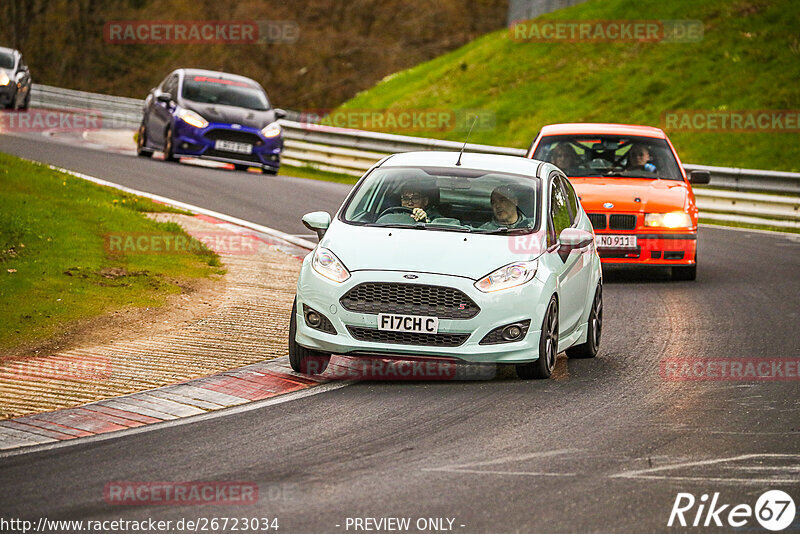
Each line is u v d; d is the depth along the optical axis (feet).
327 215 112.47
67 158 275.39
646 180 176.35
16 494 70.54
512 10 520.01
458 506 68.39
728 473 76.54
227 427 87.04
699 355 119.44
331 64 597.52
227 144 284.20
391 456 79.30
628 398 98.89
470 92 426.51
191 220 201.87
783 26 389.60
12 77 408.87
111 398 95.45
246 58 602.85
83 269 146.20
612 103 377.50
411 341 101.30
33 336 116.57
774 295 160.56
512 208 111.14
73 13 630.74
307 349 105.29
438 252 103.86
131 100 436.35
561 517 66.64
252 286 151.43
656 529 65.10
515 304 101.91
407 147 310.45
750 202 260.62
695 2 425.28
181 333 122.21
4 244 150.71
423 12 628.28
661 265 169.07
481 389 101.50
